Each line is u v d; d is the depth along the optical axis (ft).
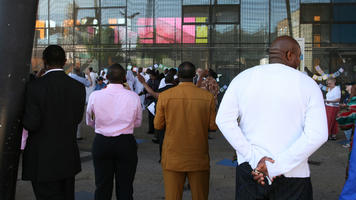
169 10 60.54
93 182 16.85
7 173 8.61
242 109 6.68
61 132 9.16
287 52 6.96
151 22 61.00
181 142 10.25
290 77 6.55
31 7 8.62
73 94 9.48
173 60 60.39
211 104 10.45
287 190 6.42
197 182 10.43
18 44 8.41
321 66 57.47
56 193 9.27
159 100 10.57
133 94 11.51
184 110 10.28
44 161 8.91
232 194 15.28
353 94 19.03
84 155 21.98
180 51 60.18
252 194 6.56
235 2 59.21
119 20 61.87
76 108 9.57
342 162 21.79
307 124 6.30
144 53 61.11
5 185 8.62
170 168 10.26
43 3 63.41
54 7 63.36
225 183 16.97
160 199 14.49
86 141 28.78
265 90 6.52
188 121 10.27
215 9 59.62
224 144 27.76
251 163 6.42
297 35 58.39
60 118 9.16
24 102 8.76
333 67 57.16
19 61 8.48
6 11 8.23
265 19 58.80
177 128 10.27
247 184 6.63
